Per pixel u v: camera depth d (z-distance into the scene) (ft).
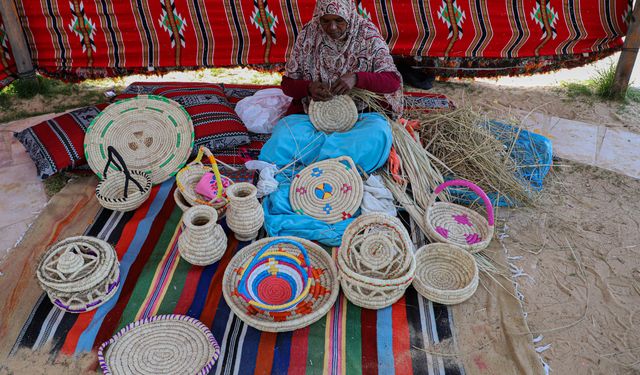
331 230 8.69
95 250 7.36
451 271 8.04
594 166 11.21
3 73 13.76
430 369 6.77
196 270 8.13
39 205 9.73
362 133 9.63
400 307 7.60
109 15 13.57
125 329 6.95
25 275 7.98
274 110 11.81
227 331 7.15
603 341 7.31
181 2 13.50
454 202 9.87
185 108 11.30
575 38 13.89
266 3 13.65
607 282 8.28
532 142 10.87
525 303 7.87
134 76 15.15
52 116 12.86
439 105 12.60
